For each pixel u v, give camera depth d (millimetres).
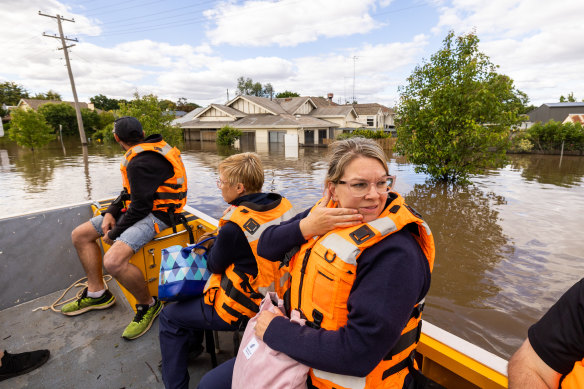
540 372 841
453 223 9031
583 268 6250
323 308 968
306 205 11109
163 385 1949
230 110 44031
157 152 2277
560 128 29156
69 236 3012
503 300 5234
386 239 900
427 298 5309
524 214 9836
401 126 14273
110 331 2434
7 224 2672
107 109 85562
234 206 1690
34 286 2855
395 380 994
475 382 1140
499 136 12344
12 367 1993
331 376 950
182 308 1731
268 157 26281
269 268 1498
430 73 13047
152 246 2547
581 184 14812
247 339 1154
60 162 24938
